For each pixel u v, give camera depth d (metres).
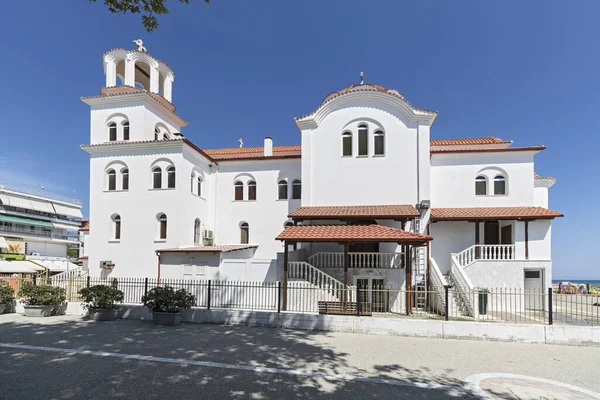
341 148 22.94
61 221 63.06
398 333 13.44
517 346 12.11
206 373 8.56
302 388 7.73
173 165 22.80
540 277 19.81
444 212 22.05
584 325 12.78
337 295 16.50
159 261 20.52
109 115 24.91
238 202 25.83
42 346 10.97
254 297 16.39
